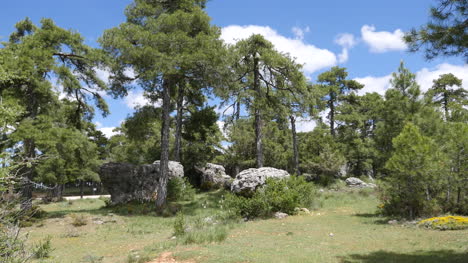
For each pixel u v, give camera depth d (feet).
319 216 50.44
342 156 106.73
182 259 25.70
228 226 42.34
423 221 38.19
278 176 63.57
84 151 70.08
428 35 22.75
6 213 15.71
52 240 39.91
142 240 38.37
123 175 76.69
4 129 22.38
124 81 73.10
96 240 39.83
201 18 66.23
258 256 25.59
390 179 46.14
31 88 59.36
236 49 80.79
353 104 145.69
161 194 67.15
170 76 68.59
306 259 24.36
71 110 73.82
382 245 29.50
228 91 77.10
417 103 69.51
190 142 104.37
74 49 65.57
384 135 71.82
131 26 65.57
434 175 42.55
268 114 84.43
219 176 103.14
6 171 16.55
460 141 43.98
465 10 20.98
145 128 83.66
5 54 50.19
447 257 23.61
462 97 134.92
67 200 107.86
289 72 82.28
